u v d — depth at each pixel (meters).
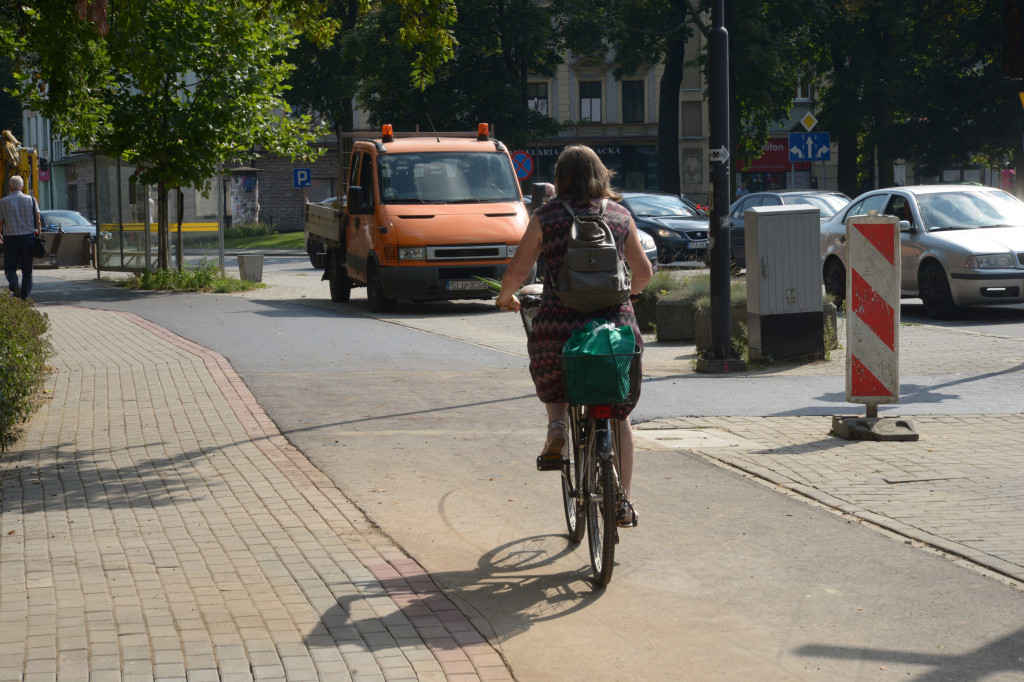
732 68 64.81
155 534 9.33
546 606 7.80
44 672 6.46
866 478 11.11
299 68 82.81
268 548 8.98
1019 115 67.62
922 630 7.25
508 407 15.15
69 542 9.05
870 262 13.10
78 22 14.74
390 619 7.44
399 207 29.70
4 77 114.25
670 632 7.31
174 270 39.00
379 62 69.50
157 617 7.38
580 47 72.19
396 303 29.97
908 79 71.56
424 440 13.14
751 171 100.25
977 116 69.50
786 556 8.80
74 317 27.53
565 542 9.28
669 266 35.91
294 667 6.62
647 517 9.93
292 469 11.73
